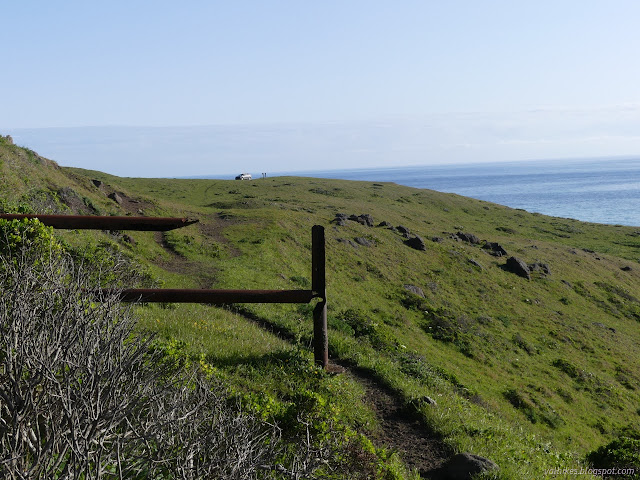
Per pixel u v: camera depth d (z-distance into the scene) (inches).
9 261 277.9
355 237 2327.8
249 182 5024.6
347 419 385.4
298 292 408.5
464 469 346.6
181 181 4744.1
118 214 1749.5
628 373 1768.0
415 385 527.2
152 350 295.0
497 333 1786.4
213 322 580.4
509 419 1026.7
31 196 1151.6
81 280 210.1
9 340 158.2
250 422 249.0
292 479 193.9
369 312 1571.1
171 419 163.5
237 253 1622.8
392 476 285.3
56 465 133.7
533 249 3216.0
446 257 2482.8
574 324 2097.7
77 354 164.9
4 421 142.8
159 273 1048.8
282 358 441.1
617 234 4586.6
